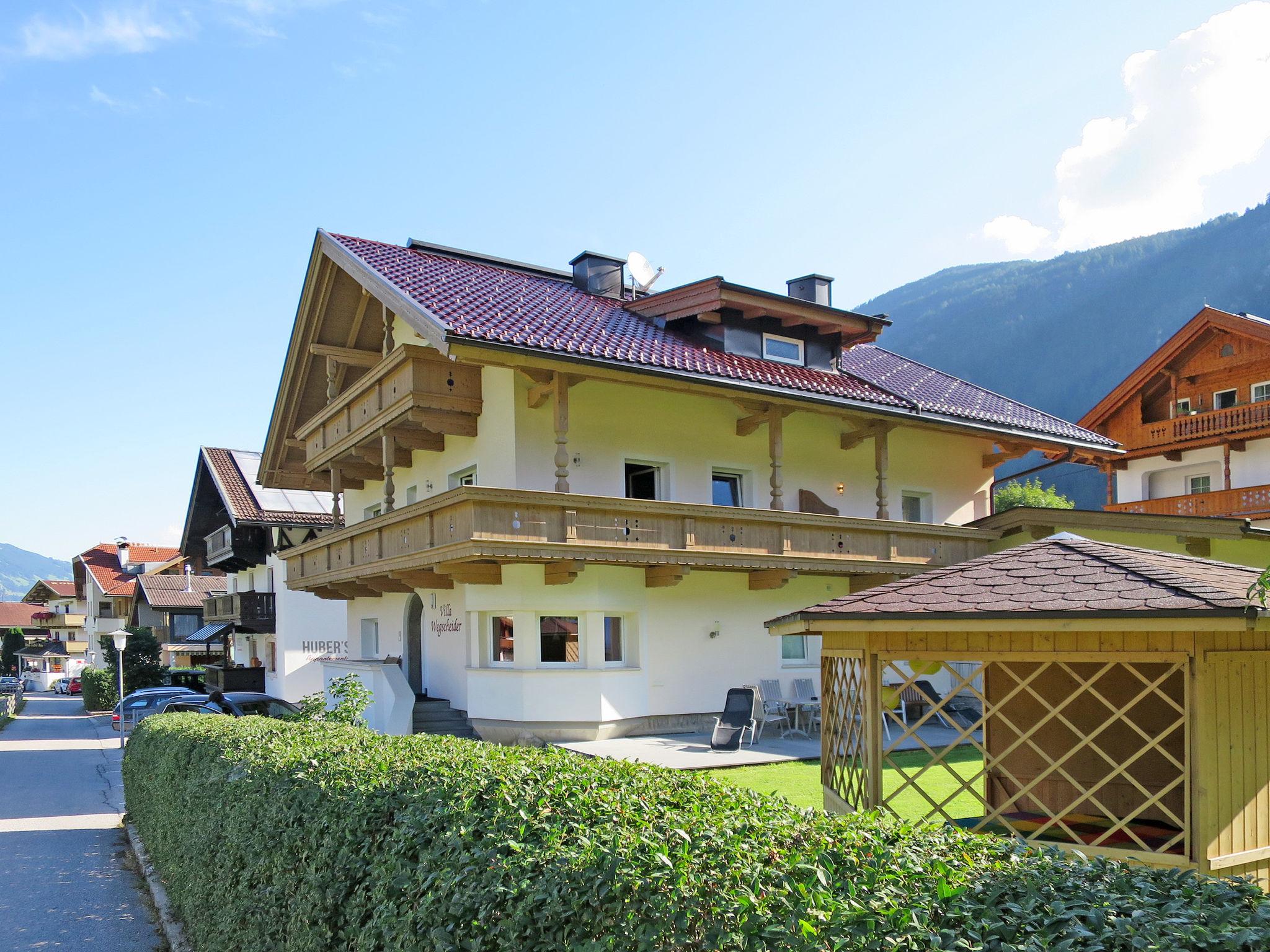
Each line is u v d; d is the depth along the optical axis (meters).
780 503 17.52
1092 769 8.84
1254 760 6.48
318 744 7.43
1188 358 31.12
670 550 15.95
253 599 29.30
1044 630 6.51
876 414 18.67
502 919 3.76
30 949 8.02
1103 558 7.29
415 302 15.19
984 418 20.80
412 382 16.80
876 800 7.38
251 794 6.71
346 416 19.97
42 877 10.52
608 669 16.81
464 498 14.20
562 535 14.85
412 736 7.71
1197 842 6.16
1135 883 3.31
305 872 5.41
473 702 17.44
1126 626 6.20
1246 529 18.44
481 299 16.91
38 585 83.75
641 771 5.39
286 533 29.31
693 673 17.92
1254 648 6.49
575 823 4.24
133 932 8.48
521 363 14.59
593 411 17.44
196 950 7.50
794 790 11.86
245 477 30.55
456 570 16.55
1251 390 29.50
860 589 20.03
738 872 3.40
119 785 18.22
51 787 18.03
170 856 9.20
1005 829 8.15
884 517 19.22
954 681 19.53
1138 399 32.12
